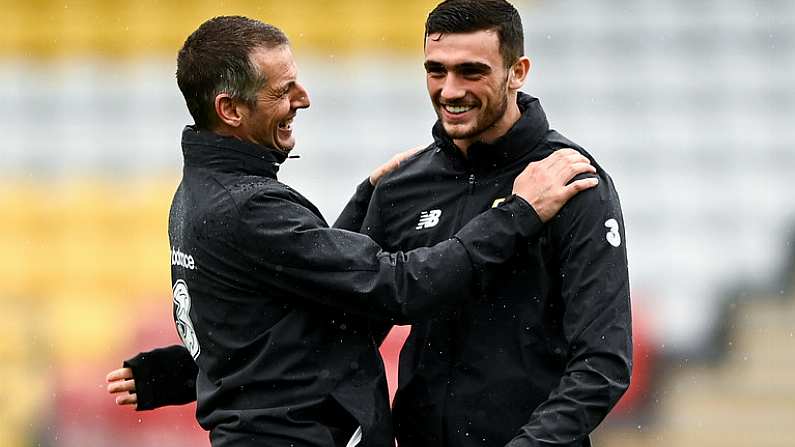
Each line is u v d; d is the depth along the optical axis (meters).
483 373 12.20
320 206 36.97
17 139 39.88
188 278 12.31
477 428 12.25
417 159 13.16
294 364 11.81
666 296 33.62
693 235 34.94
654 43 39.28
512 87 12.06
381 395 12.15
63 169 39.38
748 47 39.03
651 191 36.28
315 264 11.64
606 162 37.06
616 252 11.48
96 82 41.03
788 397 30.80
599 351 11.23
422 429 12.64
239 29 12.26
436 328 12.51
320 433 11.73
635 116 37.97
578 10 39.94
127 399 13.75
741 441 30.27
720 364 31.80
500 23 11.70
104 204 38.50
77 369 33.53
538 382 12.05
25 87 40.88
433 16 11.84
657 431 29.67
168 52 41.50
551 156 11.79
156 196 38.66
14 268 37.41
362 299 11.63
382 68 40.44
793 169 36.66
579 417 11.16
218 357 12.11
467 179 12.55
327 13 41.41
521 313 12.03
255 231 11.71
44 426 31.81
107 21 41.91
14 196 38.75
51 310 36.19
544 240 11.79
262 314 11.93
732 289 33.62
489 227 11.59
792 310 32.75
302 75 40.25
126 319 35.66
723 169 36.62
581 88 38.50
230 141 12.16
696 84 38.34
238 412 11.84
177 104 40.62
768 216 35.56
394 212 13.06
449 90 11.72
